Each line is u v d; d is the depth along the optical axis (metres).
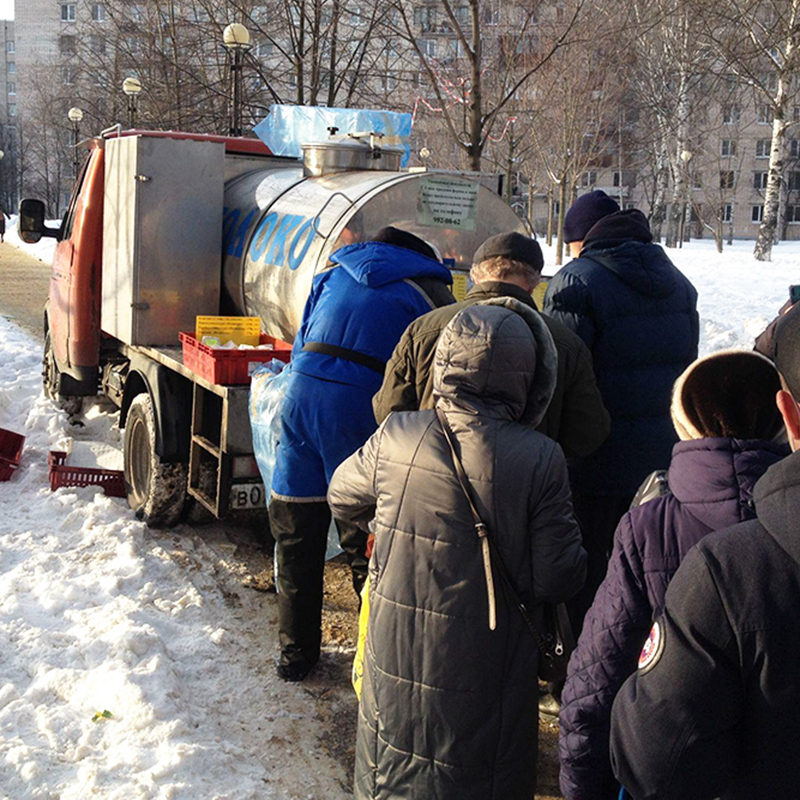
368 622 2.84
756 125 68.69
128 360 6.84
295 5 15.80
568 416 3.67
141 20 23.45
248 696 4.05
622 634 2.07
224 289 5.86
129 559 5.17
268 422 4.36
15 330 12.59
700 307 15.23
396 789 2.73
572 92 26.53
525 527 2.67
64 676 3.94
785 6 17.70
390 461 2.75
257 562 5.42
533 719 2.76
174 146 5.66
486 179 5.82
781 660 1.60
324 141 5.66
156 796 3.25
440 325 3.43
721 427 2.08
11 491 6.26
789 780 1.63
